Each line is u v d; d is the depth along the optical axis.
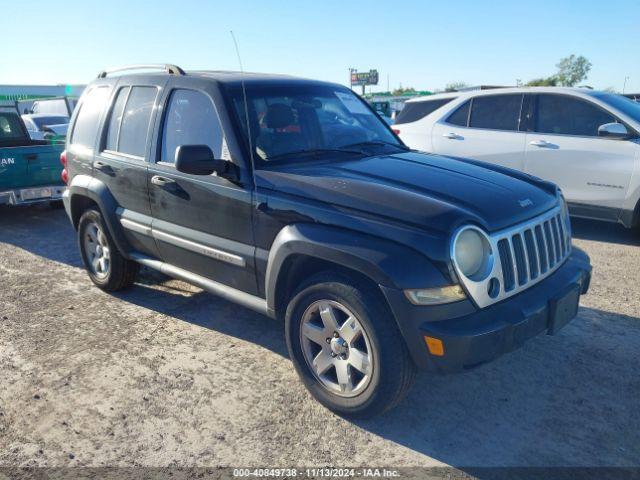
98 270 5.26
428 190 3.16
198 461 2.87
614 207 6.61
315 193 3.17
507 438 3.03
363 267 2.84
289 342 3.38
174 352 4.02
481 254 2.86
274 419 3.21
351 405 3.11
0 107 9.42
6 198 7.92
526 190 3.42
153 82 4.38
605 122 6.69
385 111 29.39
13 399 3.44
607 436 3.03
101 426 3.16
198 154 3.41
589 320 4.45
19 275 5.82
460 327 2.73
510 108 7.45
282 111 3.93
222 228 3.70
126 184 4.48
